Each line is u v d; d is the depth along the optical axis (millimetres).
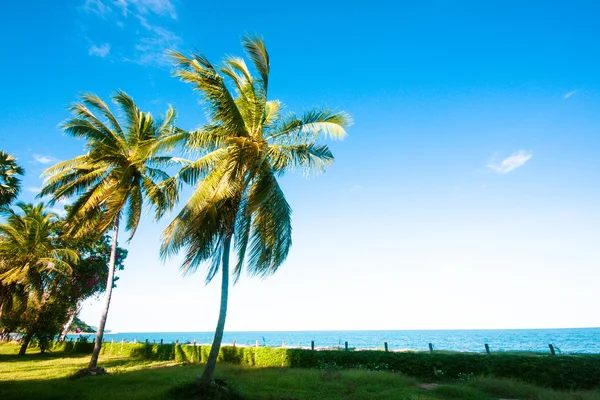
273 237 11109
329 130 10773
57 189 17891
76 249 29266
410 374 16297
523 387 12211
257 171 10703
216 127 11102
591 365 12891
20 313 26938
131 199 18359
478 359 15172
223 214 11734
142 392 10305
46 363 22062
